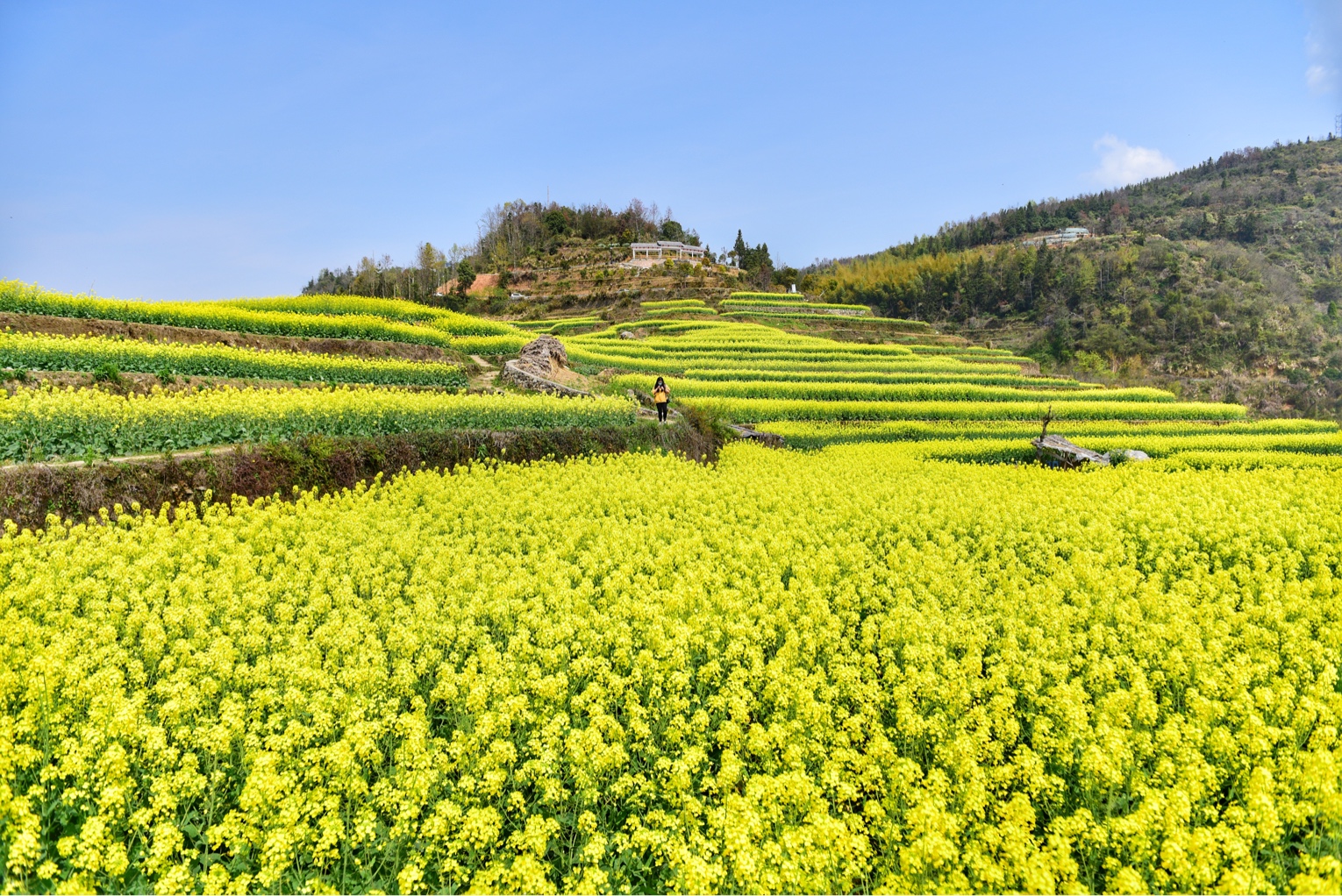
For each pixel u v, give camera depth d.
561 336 69.12
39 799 5.89
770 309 85.00
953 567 12.28
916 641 8.92
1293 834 5.90
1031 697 7.60
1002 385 49.47
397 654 8.32
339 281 124.44
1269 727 6.81
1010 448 29.11
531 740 6.66
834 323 80.44
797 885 5.11
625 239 132.50
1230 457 26.70
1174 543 13.80
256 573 11.02
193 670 7.64
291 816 5.39
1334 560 13.42
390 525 13.35
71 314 22.73
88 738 6.07
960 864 5.16
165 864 5.48
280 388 21.58
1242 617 9.71
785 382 42.34
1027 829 5.67
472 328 37.44
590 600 10.30
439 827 5.42
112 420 13.78
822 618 9.50
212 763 6.26
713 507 15.84
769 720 7.36
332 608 9.61
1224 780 6.43
